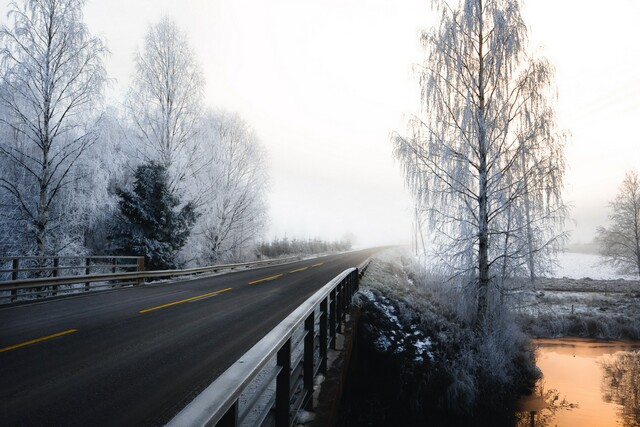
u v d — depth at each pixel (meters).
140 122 19.50
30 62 13.90
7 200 14.54
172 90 19.88
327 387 4.59
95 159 15.32
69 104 14.60
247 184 26.39
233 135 26.03
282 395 2.74
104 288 13.16
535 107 10.88
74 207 15.32
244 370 1.77
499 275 11.05
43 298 10.52
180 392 4.08
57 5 14.29
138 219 17.02
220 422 1.64
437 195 11.63
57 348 5.64
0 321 7.44
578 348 15.67
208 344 6.05
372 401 8.78
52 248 14.87
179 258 21.61
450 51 11.95
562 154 10.56
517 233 10.99
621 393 10.70
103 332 6.70
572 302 22.27
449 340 11.62
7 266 13.90
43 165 13.91
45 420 3.34
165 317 8.17
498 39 10.86
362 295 12.85
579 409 9.70
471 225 11.23
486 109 11.48
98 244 18.97
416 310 13.95
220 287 13.65
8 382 4.25
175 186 20.19
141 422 3.36
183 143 20.50
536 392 10.74
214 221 23.61
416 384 9.73
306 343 3.95
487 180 10.95
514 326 11.98
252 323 7.63
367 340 10.66
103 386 4.21
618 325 17.59
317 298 4.30
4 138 14.17
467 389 9.27
